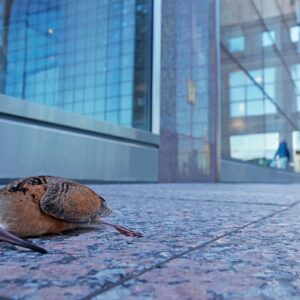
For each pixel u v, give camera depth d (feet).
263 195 10.07
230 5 27.17
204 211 6.03
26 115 11.01
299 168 42.45
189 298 1.93
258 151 31.81
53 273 2.30
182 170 19.85
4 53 13.03
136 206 6.63
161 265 2.56
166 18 18.94
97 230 3.78
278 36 37.50
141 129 17.39
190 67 21.09
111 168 14.56
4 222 2.91
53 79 14.74
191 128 20.85
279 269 2.52
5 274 2.27
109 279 2.20
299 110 42.47
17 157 10.69
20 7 13.99
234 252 3.03
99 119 15.47
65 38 16.01
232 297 1.95
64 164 12.33
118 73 17.31
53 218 3.17
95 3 17.47
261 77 33.14
